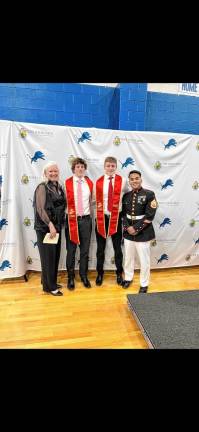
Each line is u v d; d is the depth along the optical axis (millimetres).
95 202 2965
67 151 2986
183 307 2451
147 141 3131
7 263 2979
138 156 3141
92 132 2992
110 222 2867
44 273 2723
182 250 3533
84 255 2916
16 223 2932
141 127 3510
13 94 3291
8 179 2867
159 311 2373
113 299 2715
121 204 2867
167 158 3221
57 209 2611
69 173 3037
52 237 2551
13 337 2094
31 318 2361
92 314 2438
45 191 2523
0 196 2844
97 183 2850
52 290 2760
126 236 2789
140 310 2387
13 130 2830
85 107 3504
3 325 2254
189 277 3340
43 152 2941
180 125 3838
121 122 3461
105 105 3545
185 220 3447
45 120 3441
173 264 3557
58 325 2262
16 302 2639
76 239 2816
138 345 2008
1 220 2883
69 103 3451
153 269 3588
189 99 3773
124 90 3377
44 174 2656
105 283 3078
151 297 2637
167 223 3396
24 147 2902
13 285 3010
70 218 2775
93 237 3191
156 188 3268
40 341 2047
